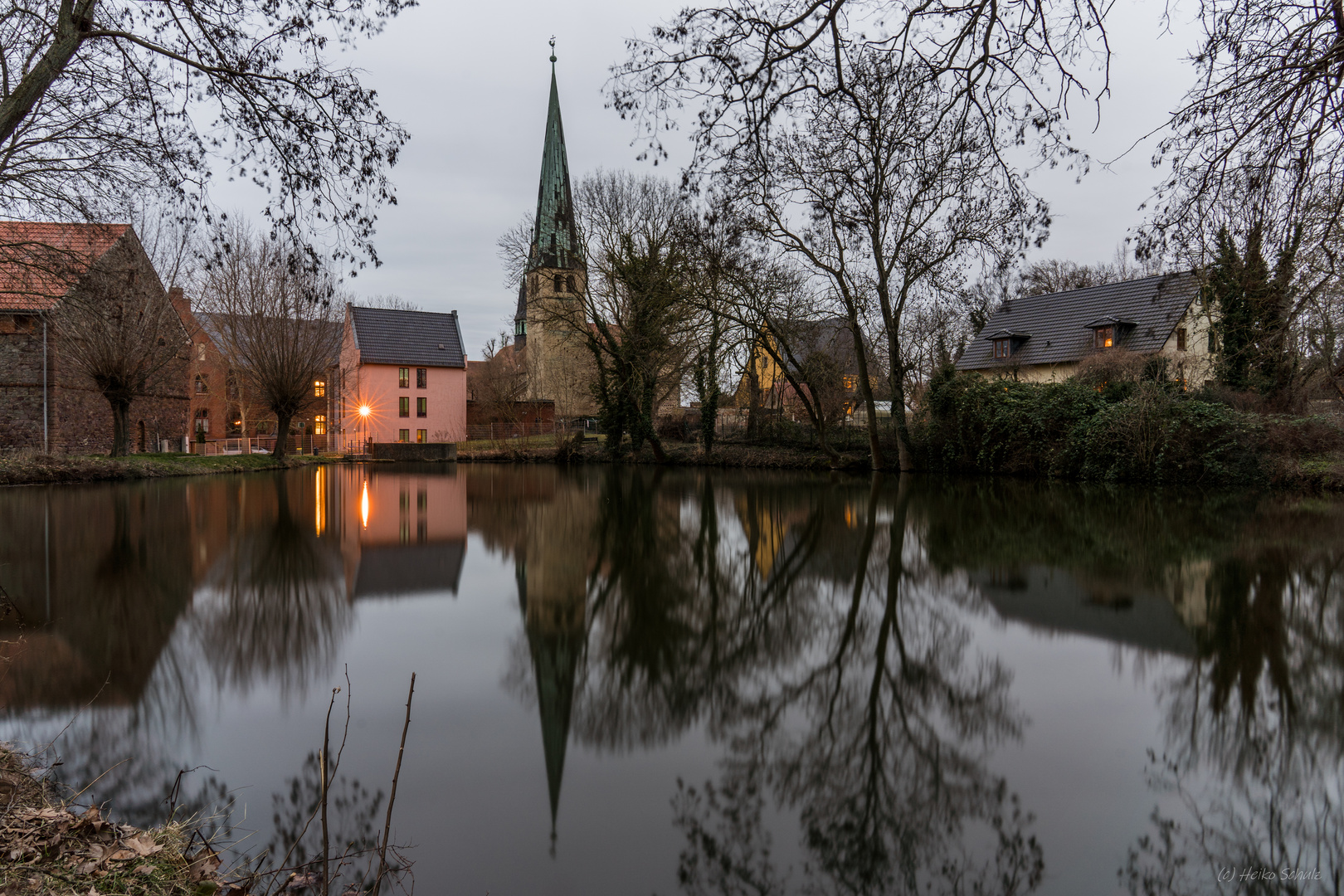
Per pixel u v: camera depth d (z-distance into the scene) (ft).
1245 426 55.67
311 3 16.93
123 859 9.00
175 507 49.06
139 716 14.40
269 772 12.06
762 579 27.32
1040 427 67.56
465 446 144.66
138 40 15.93
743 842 10.21
